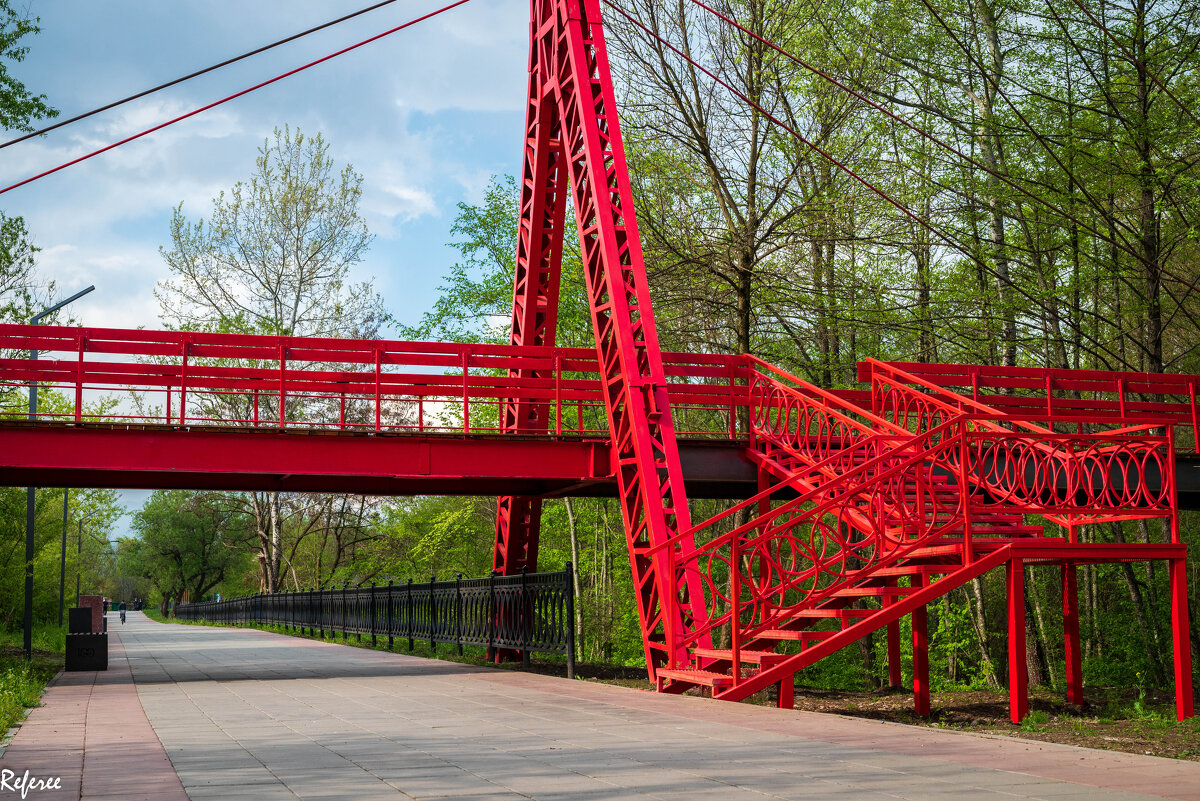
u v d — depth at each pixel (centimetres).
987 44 2142
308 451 1362
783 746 605
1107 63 1978
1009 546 1012
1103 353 2416
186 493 4688
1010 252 2159
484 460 1415
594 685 1138
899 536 1130
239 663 1633
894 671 1366
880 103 2120
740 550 1016
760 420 1549
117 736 682
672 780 486
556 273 1656
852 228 2097
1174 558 1048
